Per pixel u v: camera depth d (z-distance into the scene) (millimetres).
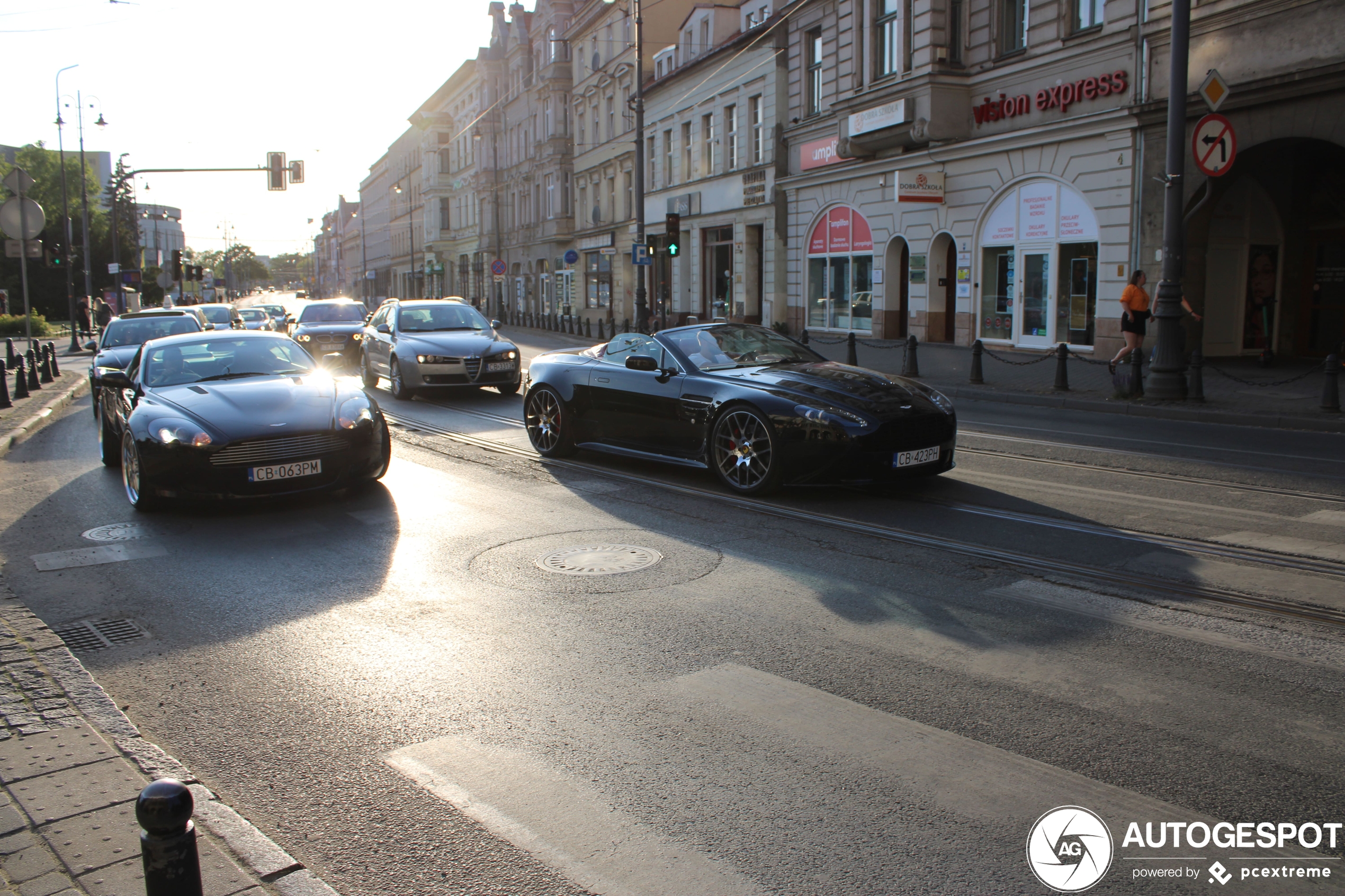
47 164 72062
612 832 2939
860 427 7105
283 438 7469
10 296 59656
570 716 3744
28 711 3754
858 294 26750
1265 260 18328
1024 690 3844
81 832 2824
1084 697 3764
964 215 22031
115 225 56938
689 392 8156
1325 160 17688
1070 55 18969
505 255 63438
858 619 4715
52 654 4410
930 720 3605
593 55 45875
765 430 7441
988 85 21281
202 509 7723
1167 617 4648
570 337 37688
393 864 2816
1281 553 5719
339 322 22891
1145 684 3867
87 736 3512
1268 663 4062
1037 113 19969
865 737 3486
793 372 8016
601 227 45281
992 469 8617
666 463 8898
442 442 11031
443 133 82250
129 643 4691
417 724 3729
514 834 2949
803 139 28859
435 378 15094
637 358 8531
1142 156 17422
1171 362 13172
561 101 50906
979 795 3078
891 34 23359
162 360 8828
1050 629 4520
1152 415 12703
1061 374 14836
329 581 5652
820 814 2996
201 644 4664
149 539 6785
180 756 3520
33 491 8680
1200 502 7148
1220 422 11961
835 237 27547
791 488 7934
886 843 2832
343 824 3039
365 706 3904
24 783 3143
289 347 9336
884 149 24609
